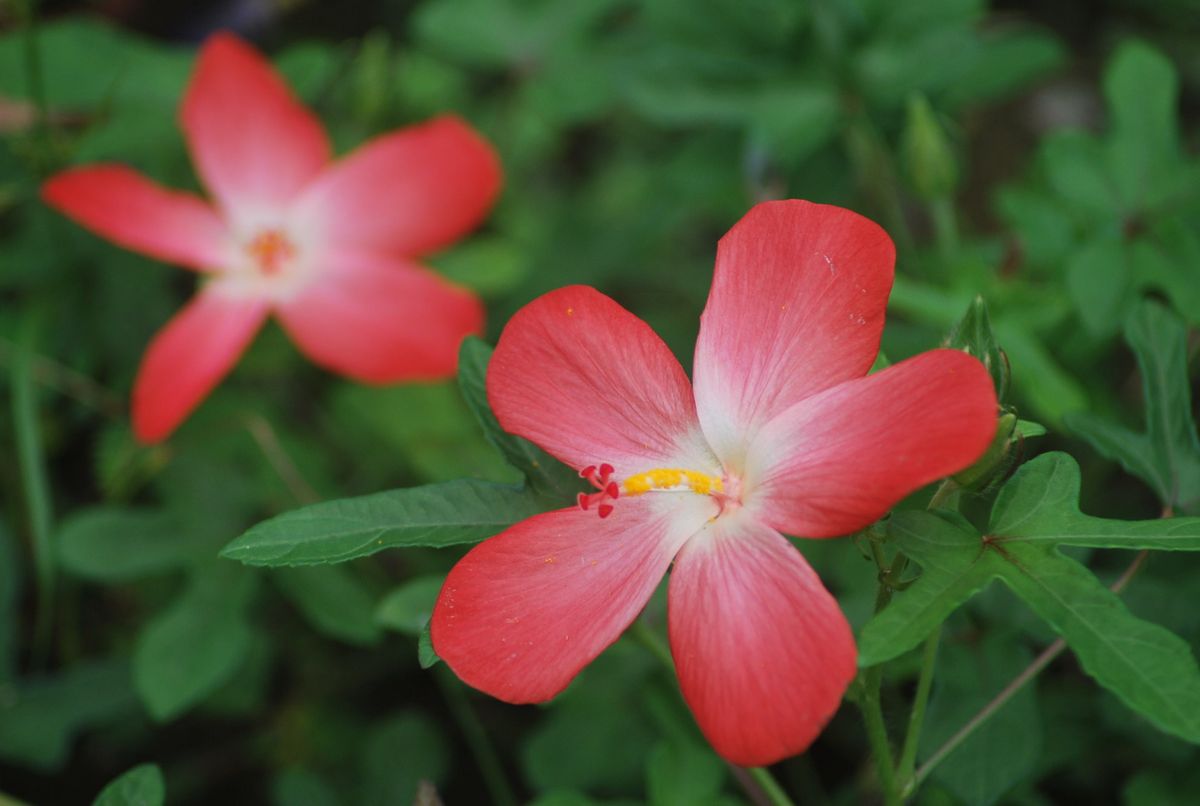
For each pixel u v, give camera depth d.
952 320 0.49
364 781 0.51
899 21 0.54
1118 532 0.38
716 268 0.39
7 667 0.51
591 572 0.39
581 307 0.39
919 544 0.38
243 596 0.50
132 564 0.50
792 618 0.37
